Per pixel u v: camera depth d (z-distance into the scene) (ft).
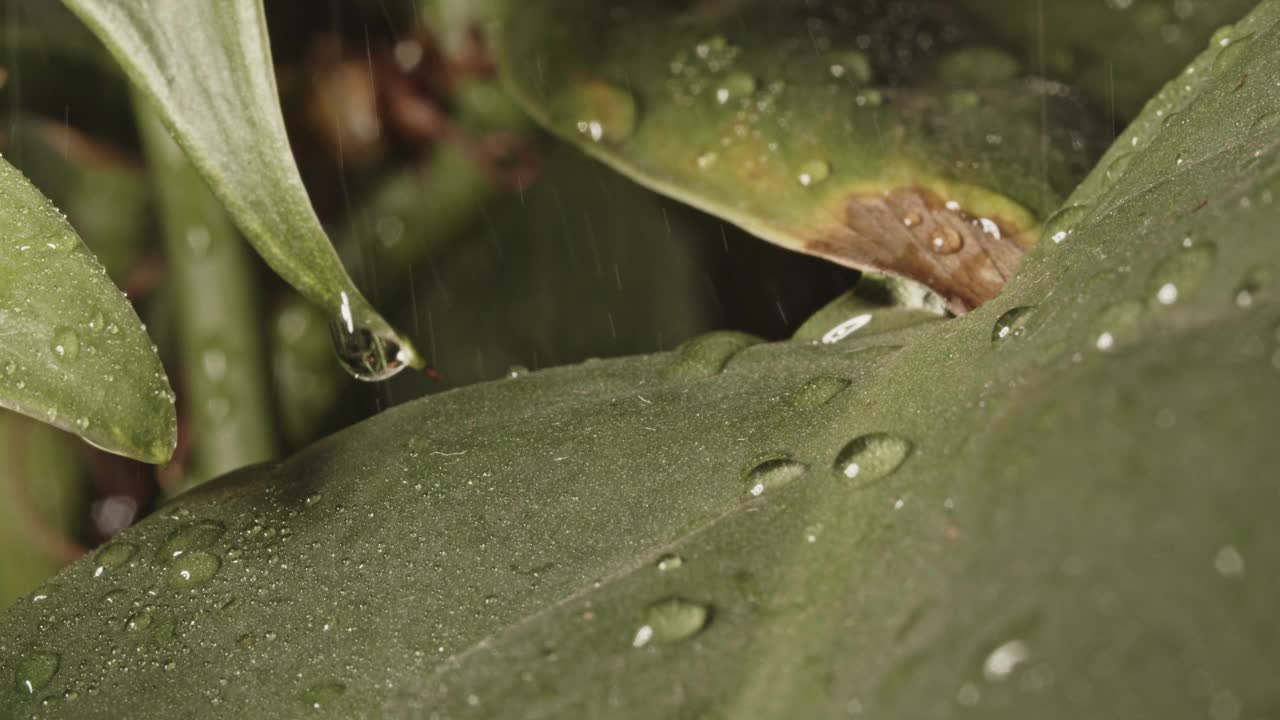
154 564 0.51
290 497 0.52
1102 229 0.49
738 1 0.66
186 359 0.65
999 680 0.40
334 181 0.72
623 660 0.44
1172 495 0.40
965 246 0.57
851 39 0.64
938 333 0.51
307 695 0.47
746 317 0.73
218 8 0.49
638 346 0.74
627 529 0.49
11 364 0.47
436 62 0.71
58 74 0.67
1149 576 0.40
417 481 0.51
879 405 0.49
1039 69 0.64
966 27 0.65
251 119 0.49
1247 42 0.54
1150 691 0.39
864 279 0.58
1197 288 0.43
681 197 0.60
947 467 0.45
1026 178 0.58
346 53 0.70
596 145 0.61
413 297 0.74
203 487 0.54
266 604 0.49
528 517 0.49
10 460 0.65
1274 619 0.39
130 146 0.73
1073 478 0.41
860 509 0.45
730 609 0.45
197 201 0.65
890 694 0.41
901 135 0.60
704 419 0.51
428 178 0.73
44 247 0.48
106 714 0.48
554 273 0.75
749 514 0.47
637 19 0.65
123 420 0.47
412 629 0.48
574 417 0.52
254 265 0.66
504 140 0.73
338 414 0.71
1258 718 0.38
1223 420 0.41
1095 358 0.43
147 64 0.49
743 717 0.43
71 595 0.51
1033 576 0.40
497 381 0.55
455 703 0.45
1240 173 0.47
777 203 0.59
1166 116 0.55
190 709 0.47
